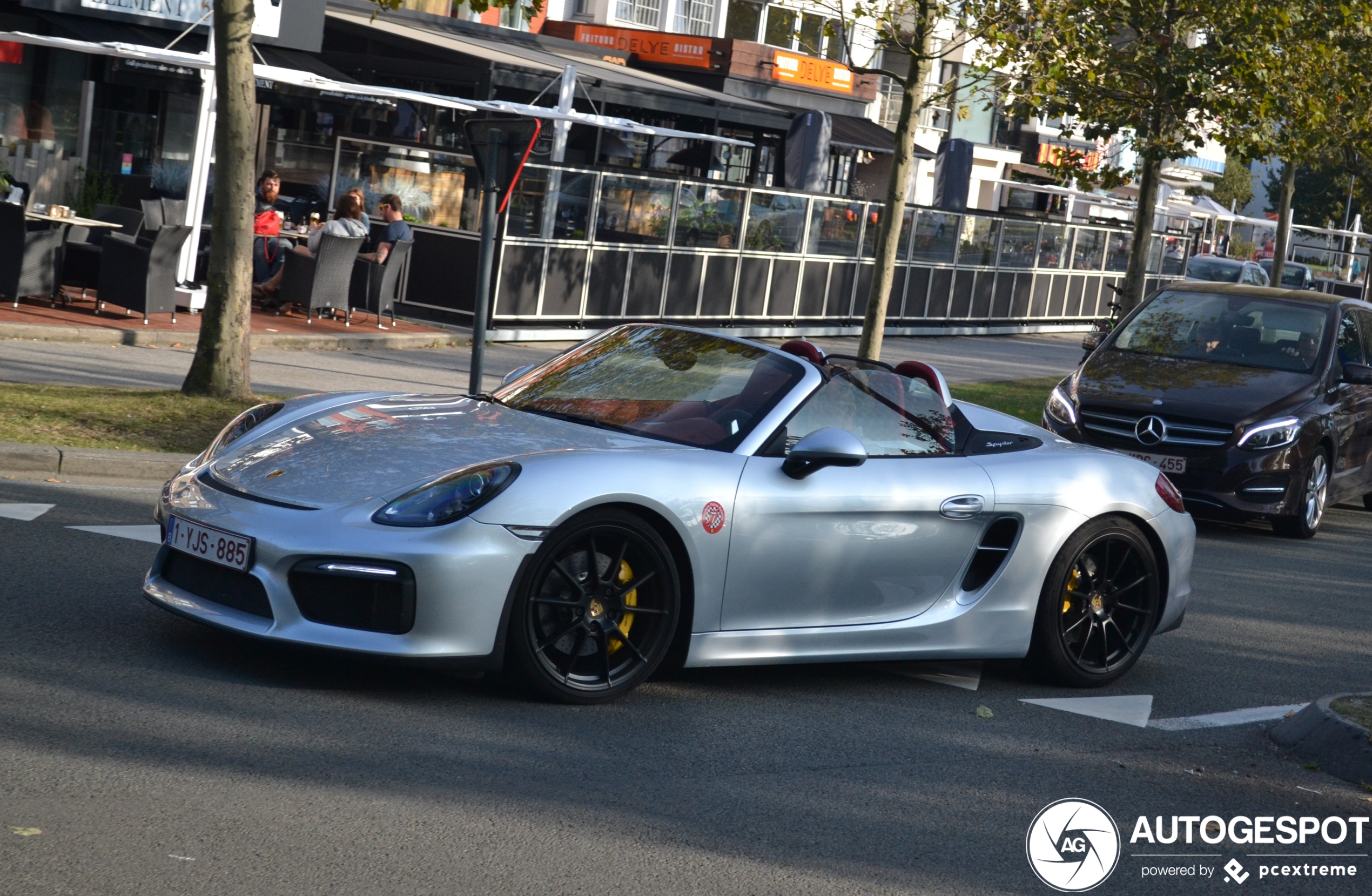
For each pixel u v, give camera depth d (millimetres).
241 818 3633
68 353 11438
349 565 4504
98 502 7113
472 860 3551
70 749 3947
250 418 5523
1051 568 5852
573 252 16844
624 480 4816
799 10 14102
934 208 23078
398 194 16484
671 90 25984
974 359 20812
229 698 4535
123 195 16500
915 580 5566
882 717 5277
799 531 5199
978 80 14234
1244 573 9039
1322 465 10688
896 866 3879
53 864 3242
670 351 5824
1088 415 10609
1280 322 11328
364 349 14398
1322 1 16156
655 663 4996
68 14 16969
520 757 4340
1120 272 29688
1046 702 5758
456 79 21875
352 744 4266
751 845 3891
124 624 5180
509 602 4637
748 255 19328
